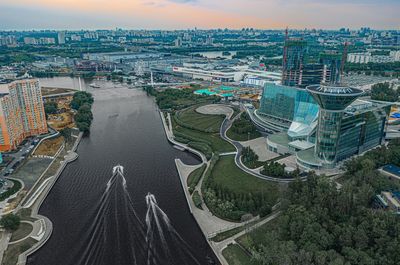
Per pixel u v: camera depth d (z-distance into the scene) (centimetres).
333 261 15162
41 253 18850
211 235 19950
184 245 19462
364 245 16400
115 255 18700
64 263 18138
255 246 18525
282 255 16000
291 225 17900
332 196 19875
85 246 19438
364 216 18362
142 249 19175
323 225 17788
